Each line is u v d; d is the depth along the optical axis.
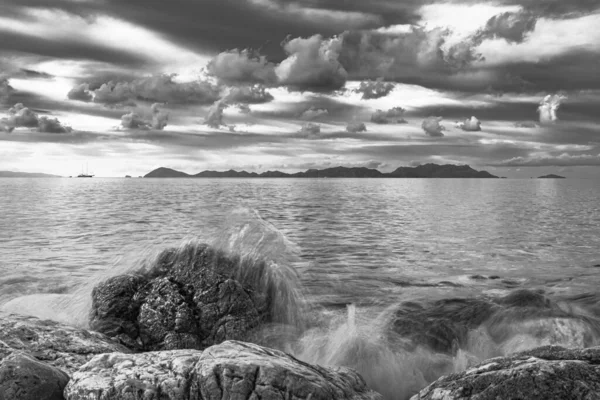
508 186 133.50
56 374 4.79
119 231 26.47
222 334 8.30
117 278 8.85
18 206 44.94
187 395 4.23
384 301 12.00
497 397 3.85
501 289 13.80
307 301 10.32
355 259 18.48
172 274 9.21
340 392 4.43
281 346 8.29
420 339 9.04
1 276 14.77
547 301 10.08
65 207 44.22
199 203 51.50
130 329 8.21
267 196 69.69
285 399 4.08
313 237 24.70
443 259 18.66
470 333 9.22
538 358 4.29
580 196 69.62
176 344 7.99
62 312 9.35
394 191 93.38
